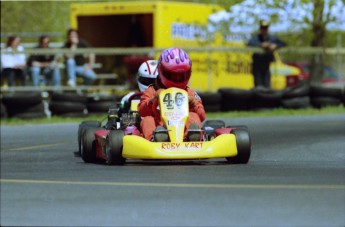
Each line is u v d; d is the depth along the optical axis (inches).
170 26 3002.0
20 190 1013.8
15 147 1617.9
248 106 2428.6
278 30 3097.9
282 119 2183.8
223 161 1258.0
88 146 1331.2
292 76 3329.2
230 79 3090.6
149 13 3009.4
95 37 3297.2
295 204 880.9
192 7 3068.4
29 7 4052.7
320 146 1492.4
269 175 1076.5
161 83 1256.8
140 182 1034.7
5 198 959.6
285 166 1184.2
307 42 3235.7
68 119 2258.9
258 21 2903.5
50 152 1519.4
